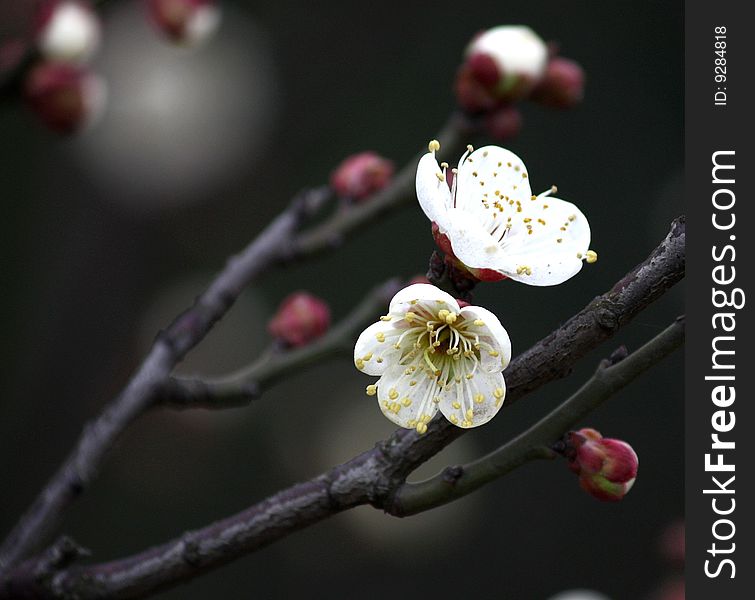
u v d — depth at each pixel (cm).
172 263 131
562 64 81
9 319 116
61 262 118
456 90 81
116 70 124
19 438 109
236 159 133
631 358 71
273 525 72
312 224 143
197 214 133
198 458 135
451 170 72
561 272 71
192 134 127
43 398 111
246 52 136
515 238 72
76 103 84
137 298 120
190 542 73
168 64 126
